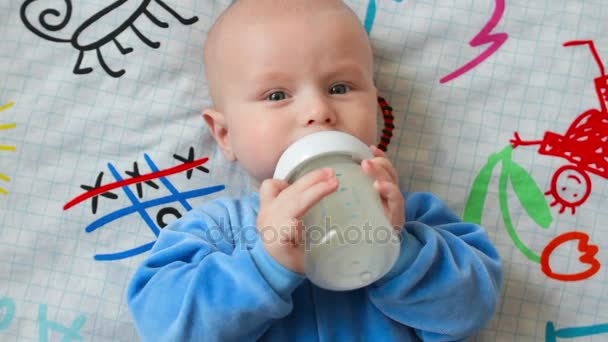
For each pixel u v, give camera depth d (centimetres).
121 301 92
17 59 95
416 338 82
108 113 96
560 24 100
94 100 96
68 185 94
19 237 92
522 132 98
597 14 99
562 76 99
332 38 80
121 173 95
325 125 76
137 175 95
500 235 96
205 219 84
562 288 94
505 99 98
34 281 92
